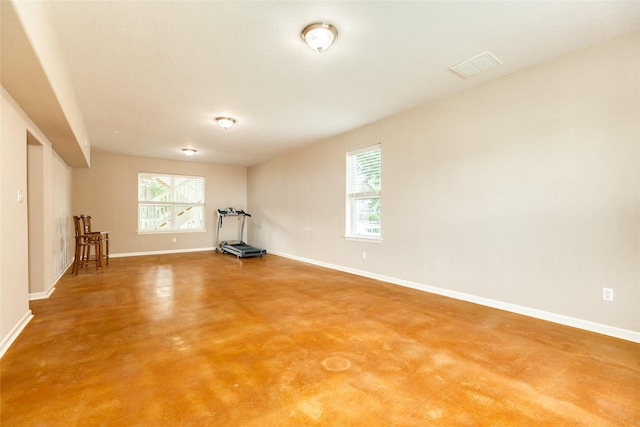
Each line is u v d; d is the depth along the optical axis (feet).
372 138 15.93
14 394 5.67
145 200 24.98
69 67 9.83
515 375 6.43
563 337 8.34
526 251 10.11
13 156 8.49
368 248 16.20
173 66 9.84
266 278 15.90
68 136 12.43
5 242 7.88
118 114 14.39
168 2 6.84
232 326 9.20
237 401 5.52
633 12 7.29
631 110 8.13
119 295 12.56
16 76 7.14
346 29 7.90
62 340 8.13
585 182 8.87
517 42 8.58
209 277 16.12
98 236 17.47
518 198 10.30
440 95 12.28
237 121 15.58
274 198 25.20
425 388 5.96
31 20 5.73
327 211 19.19
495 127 10.89
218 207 28.25
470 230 11.66
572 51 9.08
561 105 9.34
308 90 11.78
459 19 7.53
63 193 17.90
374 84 11.27
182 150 22.26
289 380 6.23
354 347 7.78
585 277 8.89
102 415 5.10
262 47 8.76
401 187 14.37
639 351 7.50
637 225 8.05
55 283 14.62
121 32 7.97
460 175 11.98
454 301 11.77
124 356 7.24
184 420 5.00
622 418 5.09
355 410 5.29
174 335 8.50
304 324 9.37
